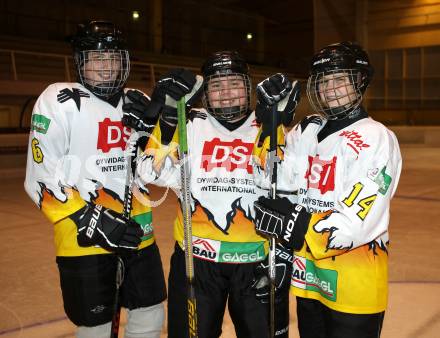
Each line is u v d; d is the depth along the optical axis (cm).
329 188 184
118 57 207
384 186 172
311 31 2659
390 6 2309
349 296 178
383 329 289
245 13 2689
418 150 1597
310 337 198
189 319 195
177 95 193
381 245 181
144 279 224
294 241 179
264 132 200
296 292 197
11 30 1847
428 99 2273
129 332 228
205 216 206
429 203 696
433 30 2214
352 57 178
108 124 214
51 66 1725
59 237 209
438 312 314
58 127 205
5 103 1438
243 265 205
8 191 837
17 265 422
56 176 204
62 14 1986
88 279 209
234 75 197
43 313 318
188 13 2445
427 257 436
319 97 183
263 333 205
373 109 2409
